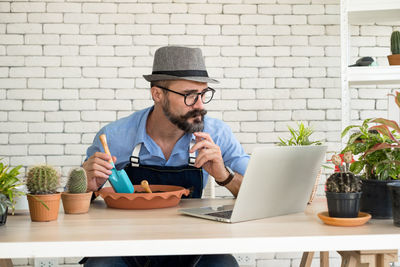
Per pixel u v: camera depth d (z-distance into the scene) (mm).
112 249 1202
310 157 1575
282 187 1530
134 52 3451
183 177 2121
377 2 3082
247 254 3359
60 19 3416
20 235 1275
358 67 3062
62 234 1285
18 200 1809
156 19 3455
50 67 3418
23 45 3406
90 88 3439
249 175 1396
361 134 1608
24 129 3408
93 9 3430
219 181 1941
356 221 1380
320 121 3498
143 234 1278
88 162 1774
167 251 1214
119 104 3451
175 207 1766
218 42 3477
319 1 3492
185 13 3463
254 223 1447
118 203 1713
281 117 3492
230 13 3479
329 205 1428
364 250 1319
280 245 1241
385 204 1486
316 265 3371
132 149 2238
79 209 1617
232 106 3488
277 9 3490
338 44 3496
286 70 3496
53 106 3424
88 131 3439
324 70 3496
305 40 3496
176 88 1996
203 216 1521
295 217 1560
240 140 3484
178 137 2195
